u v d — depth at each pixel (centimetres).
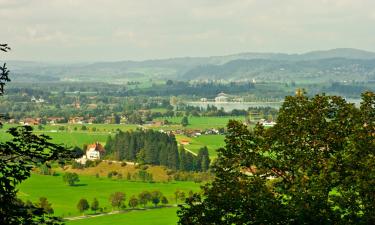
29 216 2348
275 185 3709
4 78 2606
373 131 3759
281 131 3884
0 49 2567
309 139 3828
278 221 3189
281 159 3809
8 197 2344
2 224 2273
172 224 15325
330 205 3375
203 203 3503
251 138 3928
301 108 3950
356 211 3312
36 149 2498
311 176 3494
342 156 3497
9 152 2431
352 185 3378
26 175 2414
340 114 3872
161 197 18988
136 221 15988
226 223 3372
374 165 3338
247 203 3366
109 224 15638
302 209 3178
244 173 3862
